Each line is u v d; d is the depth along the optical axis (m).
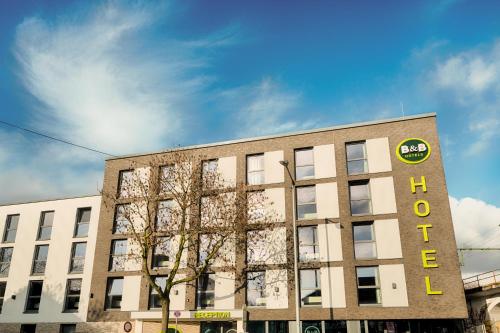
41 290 32.31
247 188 28.28
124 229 30.30
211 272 27.12
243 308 25.16
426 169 25.73
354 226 26.11
